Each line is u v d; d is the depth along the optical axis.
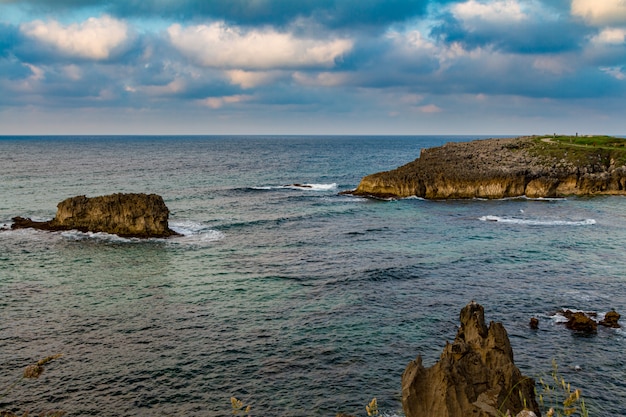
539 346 32.66
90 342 33.78
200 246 58.78
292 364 30.78
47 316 38.06
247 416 25.59
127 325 36.50
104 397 27.31
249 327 36.16
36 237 61.47
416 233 65.38
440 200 90.94
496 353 19.02
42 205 82.25
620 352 31.80
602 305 39.53
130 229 63.53
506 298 41.22
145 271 49.25
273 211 81.38
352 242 60.75
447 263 51.12
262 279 46.75
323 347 32.97
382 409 25.98
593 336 34.03
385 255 54.56
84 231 64.00
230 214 78.44
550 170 97.06
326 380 28.97
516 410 15.76
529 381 17.08
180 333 35.19
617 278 45.97
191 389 28.14
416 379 16.23
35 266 50.53
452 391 15.66
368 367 30.38
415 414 15.98
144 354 32.12
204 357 31.72
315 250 57.06
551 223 70.75
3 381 28.75
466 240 61.31
